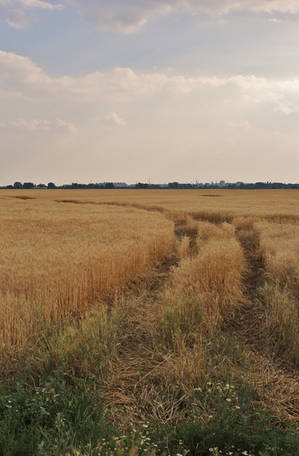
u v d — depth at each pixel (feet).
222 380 16.25
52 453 10.44
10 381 16.19
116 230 60.54
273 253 43.78
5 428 11.59
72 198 249.75
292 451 11.26
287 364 18.58
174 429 12.87
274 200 207.82
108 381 16.72
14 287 24.88
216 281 29.84
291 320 21.33
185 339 20.58
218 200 208.54
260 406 14.66
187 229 86.48
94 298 28.78
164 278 38.45
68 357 16.81
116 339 20.99
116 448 10.27
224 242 46.14
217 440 11.93
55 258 33.12
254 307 27.48
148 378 17.26
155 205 148.36
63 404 13.61
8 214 102.01
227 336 21.81
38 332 20.21
